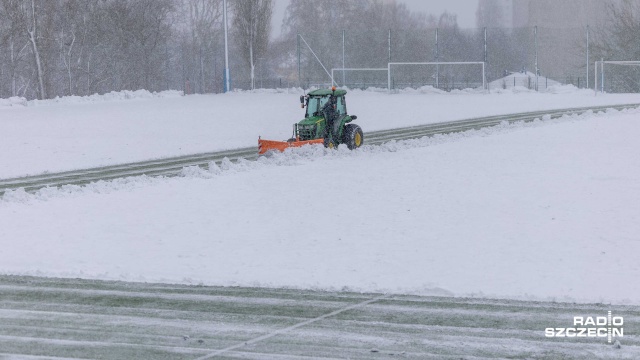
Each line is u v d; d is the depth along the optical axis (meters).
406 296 17.97
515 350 14.25
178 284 19.31
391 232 24.55
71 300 17.94
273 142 41.69
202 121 64.19
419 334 15.23
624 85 121.69
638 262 20.52
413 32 150.25
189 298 18.02
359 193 31.44
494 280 19.06
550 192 30.88
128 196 31.41
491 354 14.06
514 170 36.81
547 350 14.23
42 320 16.42
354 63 146.12
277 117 67.00
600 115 64.06
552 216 26.42
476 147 45.50
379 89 105.69
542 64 172.00
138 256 22.17
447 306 17.09
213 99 92.56
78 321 16.33
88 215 27.88
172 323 16.12
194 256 22.06
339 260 21.31
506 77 125.44
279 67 164.75
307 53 147.88
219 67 150.25
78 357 14.18
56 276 20.20
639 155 41.38
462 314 16.48
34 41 104.81
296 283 19.14
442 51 151.00
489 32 159.12
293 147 41.44
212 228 25.58
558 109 72.00
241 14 118.06
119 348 14.62
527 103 80.56
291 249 22.66
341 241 23.50
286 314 16.69
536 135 51.12
